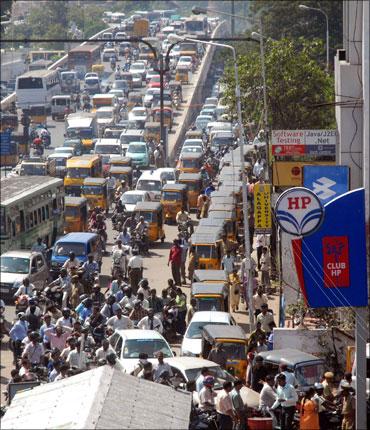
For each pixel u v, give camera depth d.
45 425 29.39
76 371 45.28
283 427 41.50
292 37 178.62
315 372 44.19
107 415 29.61
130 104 190.75
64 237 74.44
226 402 40.59
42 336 51.78
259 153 98.06
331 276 37.84
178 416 30.69
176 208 98.81
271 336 50.28
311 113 102.62
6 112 171.50
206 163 115.00
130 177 113.25
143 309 55.78
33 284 69.38
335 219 37.91
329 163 70.44
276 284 66.44
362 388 38.56
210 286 59.69
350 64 54.47
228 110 106.56
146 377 44.28
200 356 52.53
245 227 59.44
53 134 167.50
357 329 38.38
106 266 79.94
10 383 43.75
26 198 79.69
